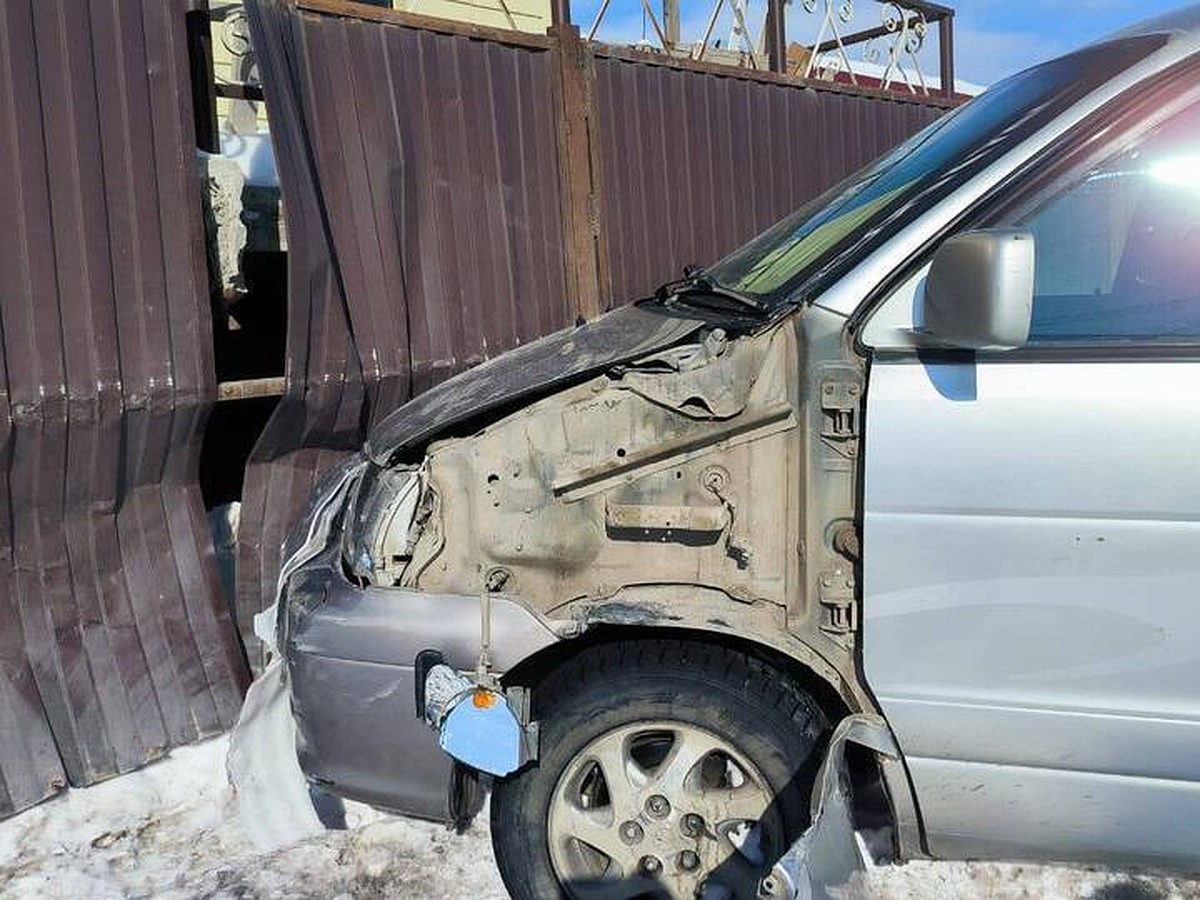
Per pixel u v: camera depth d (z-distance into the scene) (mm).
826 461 2217
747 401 2262
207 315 3508
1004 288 1948
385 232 4145
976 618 2154
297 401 3828
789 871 2023
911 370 2158
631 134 5289
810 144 6359
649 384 2303
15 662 3209
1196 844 2182
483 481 2408
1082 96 2285
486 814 3066
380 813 3094
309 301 3803
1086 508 2084
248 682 3754
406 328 4238
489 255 4617
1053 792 2199
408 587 2447
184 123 3412
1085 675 2133
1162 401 2068
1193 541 2053
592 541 2363
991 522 2123
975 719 2189
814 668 2244
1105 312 2172
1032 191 2205
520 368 2639
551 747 2385
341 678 2439
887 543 2162
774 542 2275
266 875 2834
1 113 3025
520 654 2344
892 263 2209
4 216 3041
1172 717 2115
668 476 2314
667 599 2318
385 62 4141
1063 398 2096
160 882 2852
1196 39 2262
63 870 2910
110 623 3416
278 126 3623
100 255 3240
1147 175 2213
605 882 2430
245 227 4461
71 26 3154
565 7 4906
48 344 3139
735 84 5848
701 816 2350
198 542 3643
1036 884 2633
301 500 4020
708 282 2834
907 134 7062
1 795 3141
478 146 4539
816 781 2160
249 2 3510
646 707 2334
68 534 3320
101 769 3352
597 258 5098
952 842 2311
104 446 3307
